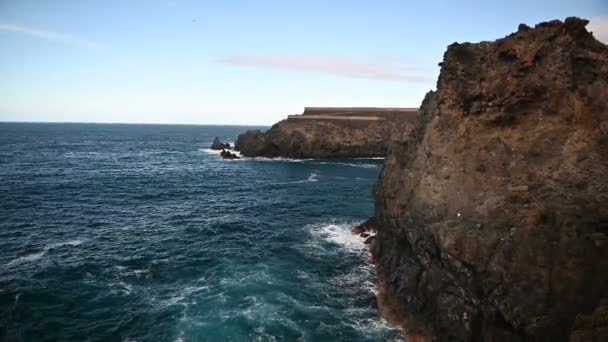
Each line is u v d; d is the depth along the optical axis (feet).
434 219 58.65
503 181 55.57
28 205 130.00
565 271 41.24
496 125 62.39
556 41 60.64
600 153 51.72
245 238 99.96
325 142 285.43
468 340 48.65
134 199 147.95
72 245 92.07
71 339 55.11
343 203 143.84
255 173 220.84
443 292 53.26
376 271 78.43
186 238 99.19
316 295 68.33
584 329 34.19
